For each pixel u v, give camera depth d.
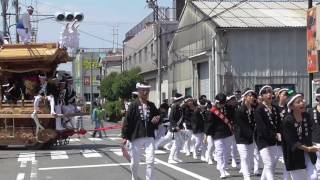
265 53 32.84
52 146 22.38
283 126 8.30
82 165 16.17
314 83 21.95
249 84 32.59
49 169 15.38
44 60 21.66
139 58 60.34
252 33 32.69
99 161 17.17
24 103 21.75
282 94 10.90
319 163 10.70
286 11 35.81
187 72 39.38
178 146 16.47
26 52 21.77
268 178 9.89
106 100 60.75
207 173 13.89
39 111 21.45
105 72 83.81
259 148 9.95
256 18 33.97
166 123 20.58
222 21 33.03
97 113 29.84
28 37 22.45
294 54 33.12
